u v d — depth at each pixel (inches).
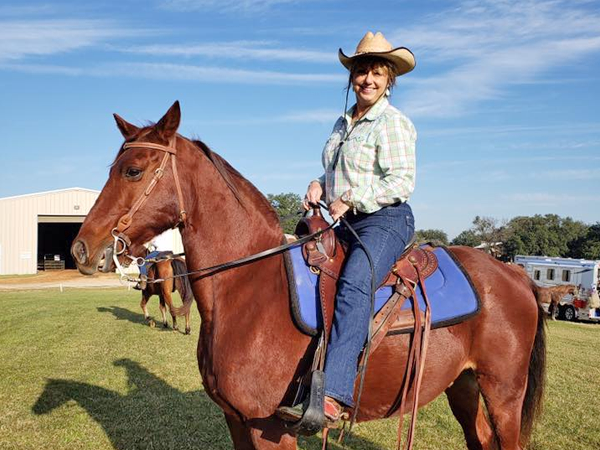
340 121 120.6
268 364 100.5
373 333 104.7
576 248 2043.6
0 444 180.2
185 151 107.7
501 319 119.9
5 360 311.3
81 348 352.8
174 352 344.5
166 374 282.4
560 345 447.5
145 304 496.4
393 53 110.1
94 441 184.9
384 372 108.7
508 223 2058.3
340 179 112.2
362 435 200.7
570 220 2222.0
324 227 111.6
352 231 107.0
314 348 102.4
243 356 101.0
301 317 100.5
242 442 110.8
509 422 119.9
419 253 121.1
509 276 127.3
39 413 212.7
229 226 109.3
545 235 1966.0
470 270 123.9
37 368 290.4
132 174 102.0
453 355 115.1
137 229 102.7
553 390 273.0
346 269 103.3
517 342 120.8
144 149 103.6
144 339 394.3
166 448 181.5
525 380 123.0
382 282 109.6
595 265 885.2
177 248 1198.9
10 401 227.6
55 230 1781.5
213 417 212.7
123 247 101.9
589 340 501.4
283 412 95.7
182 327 461.7
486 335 118.7
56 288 986.7
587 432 208.1
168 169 104.3
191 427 200.7
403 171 106.6
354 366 99.3
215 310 107.1
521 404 122.0
